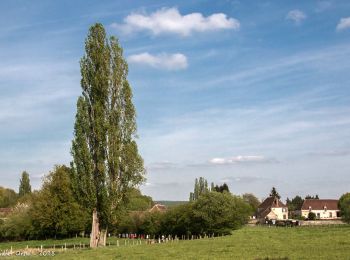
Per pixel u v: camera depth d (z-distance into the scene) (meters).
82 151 67.06
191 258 41.16
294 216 196.38
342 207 114.50
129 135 69.19
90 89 69.88
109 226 69.50
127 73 71.19
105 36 71.62
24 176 172.50
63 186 102.50
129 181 68.06
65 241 99.69
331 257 36.44
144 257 44.16
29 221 106.56
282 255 39.62
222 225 87.44
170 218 96.50
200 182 161.00
